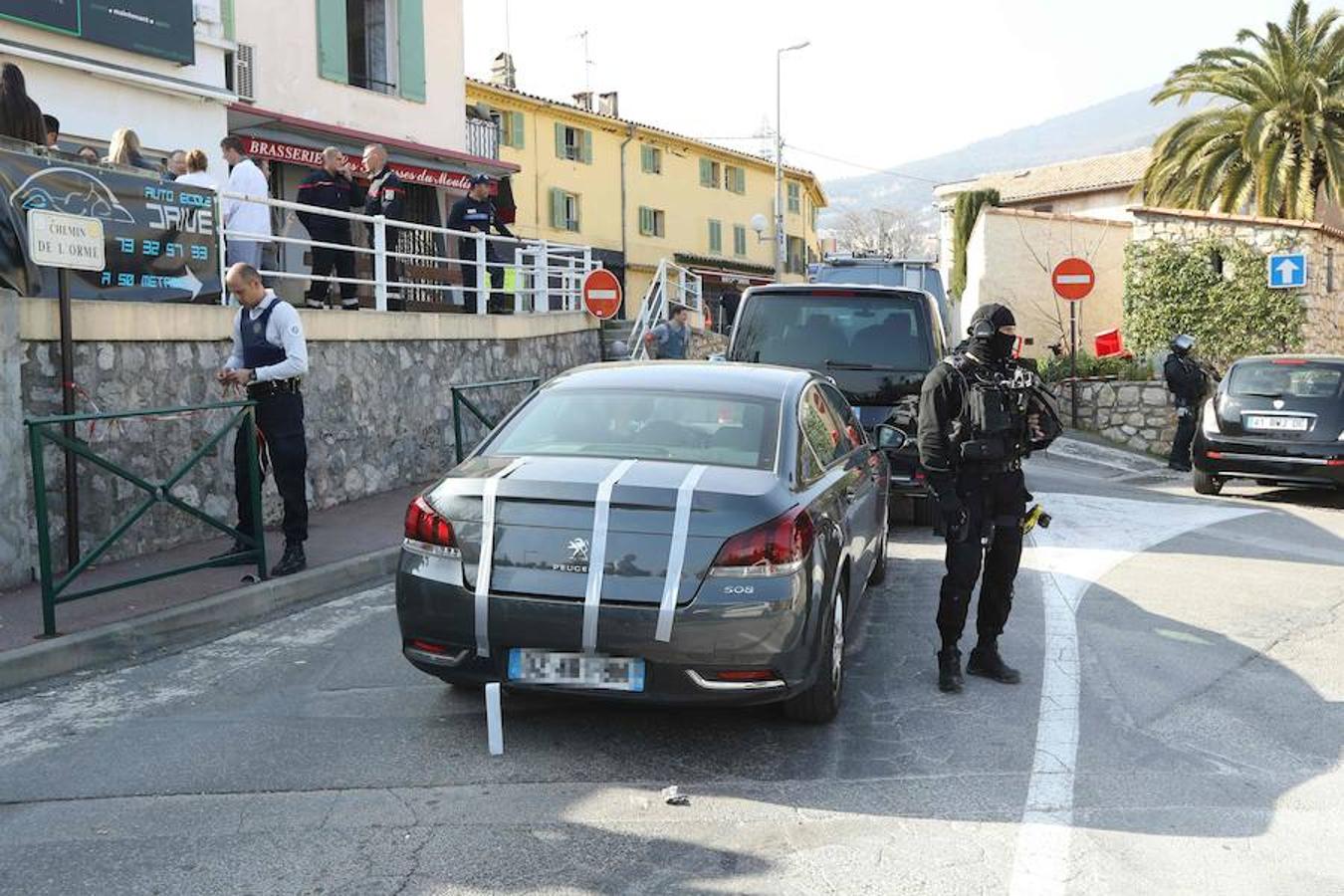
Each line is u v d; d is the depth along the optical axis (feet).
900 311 30.68
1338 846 12.21
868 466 21.04
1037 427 17.93
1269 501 41.93
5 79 24.16
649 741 15.20
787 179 181.68
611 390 17.54
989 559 18.02
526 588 14.14
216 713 16.29
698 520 14.11
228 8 53.67
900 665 19.02
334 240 36.68
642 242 143.74
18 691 17.39
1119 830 12.55
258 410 23.48
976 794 13.52
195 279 28.45
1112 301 85.81
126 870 11.39
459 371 40.50
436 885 11.08
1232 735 15.76
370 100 63.10
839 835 12.34
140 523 26.11
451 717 16.07
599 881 11.20
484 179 44.91
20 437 22.74
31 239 21.07
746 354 30.96
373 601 23.07
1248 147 77.61
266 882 11.14
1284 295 68.23
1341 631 21.62
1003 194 128.88
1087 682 18.15
